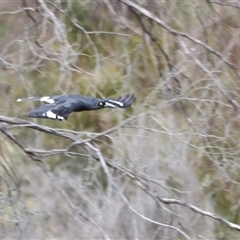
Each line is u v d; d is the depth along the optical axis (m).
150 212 13.84
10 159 14.65
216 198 13.94
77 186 13.91
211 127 13.25
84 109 7.48
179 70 13.23
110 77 14.10
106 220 13.09
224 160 12.18
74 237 14.19
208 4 14.05
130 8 14.00
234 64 13.63
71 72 12.61
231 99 12.44
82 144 11.08
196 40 13.03
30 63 14.21
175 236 13.01
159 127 13.16
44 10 12.51
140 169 12.51
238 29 14.08
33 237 14.15
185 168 12.93
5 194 13.10
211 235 13.51
